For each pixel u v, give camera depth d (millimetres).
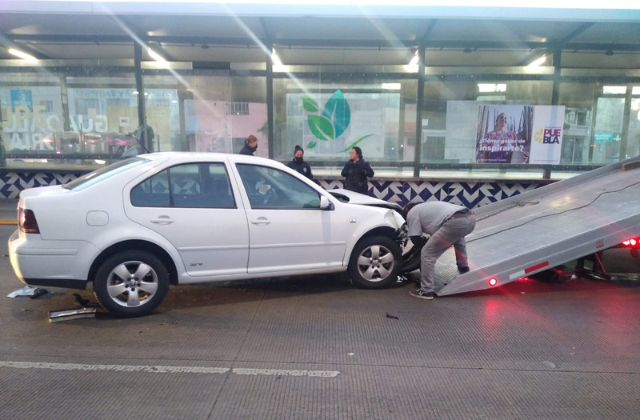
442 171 12141
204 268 5254
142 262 4996
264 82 12047
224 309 5406
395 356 4258
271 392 3623
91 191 4871
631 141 12047
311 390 3658
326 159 12234
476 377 3891
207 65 12906
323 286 6309
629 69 11875
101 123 12289
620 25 9891
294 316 5211
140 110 12172
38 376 3814
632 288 6328
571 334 4785
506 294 6047
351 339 4617
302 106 12094
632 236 6000
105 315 5117
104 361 4086
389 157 12195
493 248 6473
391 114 12055
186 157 5309
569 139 12031
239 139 12250
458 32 10805
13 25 10609
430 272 5773
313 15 9492
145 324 4914
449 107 11961
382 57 12492
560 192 8562
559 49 11688
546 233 6465
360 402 3498
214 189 5328
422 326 4957
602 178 8758
